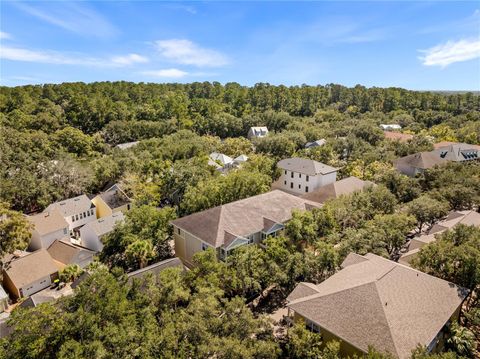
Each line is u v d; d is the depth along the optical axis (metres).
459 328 19.00
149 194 48.81
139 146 74.50
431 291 19.88
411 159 59.38
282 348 20.03
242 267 24.81
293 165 60.56
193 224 33.28
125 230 33.59
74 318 16.09
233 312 18.33
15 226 31.05
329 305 19.14
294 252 28.30
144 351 15.66
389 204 37.91
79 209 49.12
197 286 21.62
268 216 34.75
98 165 58.72
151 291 20.08
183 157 67.06
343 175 61.34
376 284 18.81
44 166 55.19
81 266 37.84
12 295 32.44
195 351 16.31
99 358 15.01
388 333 16.36
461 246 22.94
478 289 22.00
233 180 42.81
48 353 15.76
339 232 33.41
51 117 85.06
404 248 33.88
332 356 16.20
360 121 91.62
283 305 26.38
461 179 43.34
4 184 48.84
